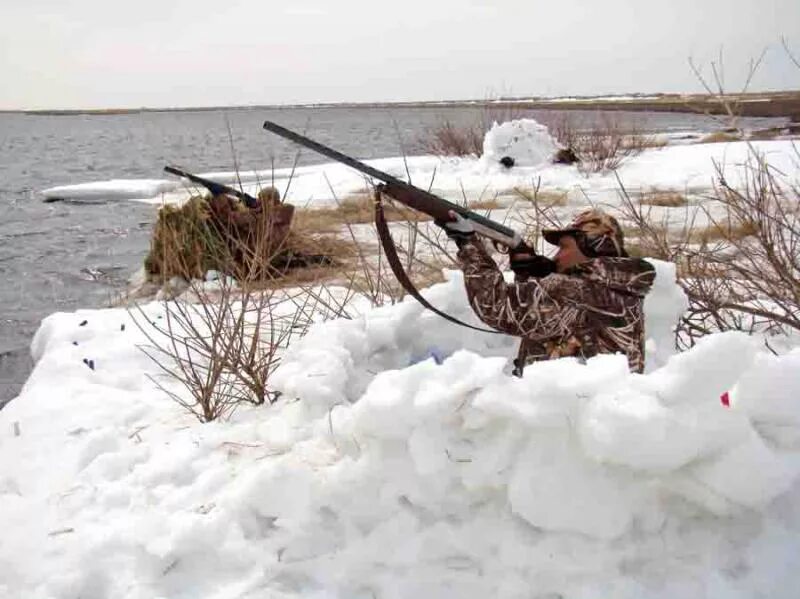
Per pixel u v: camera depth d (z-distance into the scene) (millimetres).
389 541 2723
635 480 2551
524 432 2635
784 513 2617
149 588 2680
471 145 22375
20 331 7477
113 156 38031
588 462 2564
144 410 4129
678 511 2611
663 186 13789
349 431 2994
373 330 4141
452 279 4430
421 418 2709
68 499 3182
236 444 3443
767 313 4688
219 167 26828
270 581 2693
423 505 2738
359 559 2709
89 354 5148
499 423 2682
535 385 2625
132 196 17766
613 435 2443
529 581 2555
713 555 2535
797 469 2531
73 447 3689
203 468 3289
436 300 4352
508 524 2654
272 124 3602
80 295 8664
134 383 4703
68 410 4156
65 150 46719
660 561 2537
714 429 2447
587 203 12086
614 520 2518
